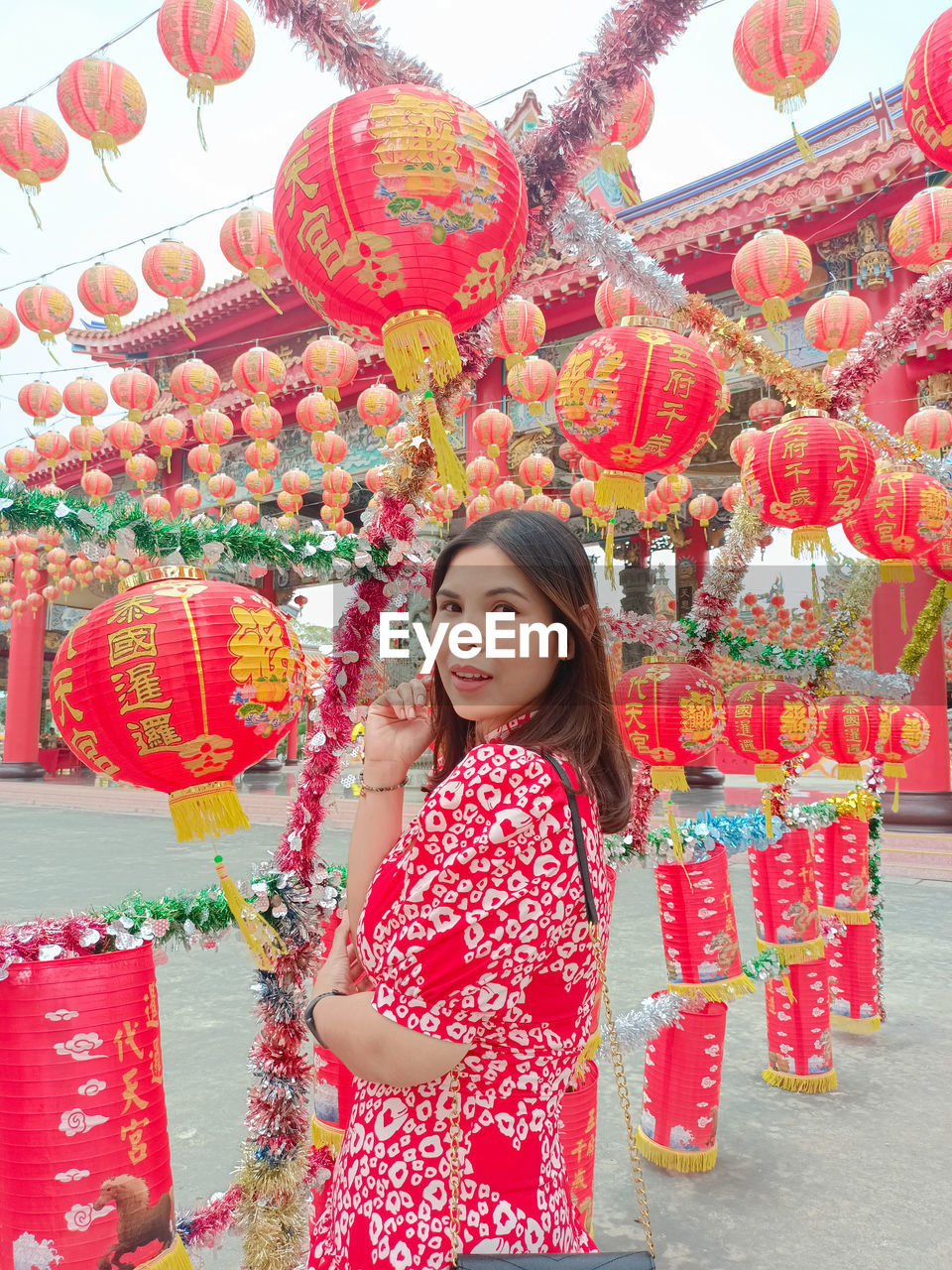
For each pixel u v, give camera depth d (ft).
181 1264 4.13
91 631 3.54
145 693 3.45
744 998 12.64
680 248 27.50
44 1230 3.74
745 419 36.81
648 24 3.96
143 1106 4.01
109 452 42.32
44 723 57.31
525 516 2.81
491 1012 2.31
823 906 11.39
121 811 37.70
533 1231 2.39
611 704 2.84
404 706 3.26
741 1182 7.46
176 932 4.26
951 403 25.98
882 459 8.75
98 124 6.75
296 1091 4.64
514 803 2.33
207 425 16.84
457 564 2.84
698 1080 7.56
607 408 5.09
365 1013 2.41
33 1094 3.75
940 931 15.96
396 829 3.18
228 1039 10.71
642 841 6.95
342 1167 2.67
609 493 5.54
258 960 4.26
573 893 2.40
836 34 5.66
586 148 4.28
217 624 3.55
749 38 5.75
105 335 44.21
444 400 4.53
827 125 27.58
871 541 7.94
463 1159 2.42
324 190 3.32
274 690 3.70
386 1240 2.41
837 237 26.99
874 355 6.76
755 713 6.96
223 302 39.65
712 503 23.50
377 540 4.49
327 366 13.69
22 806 40.50
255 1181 4.57
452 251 3.41
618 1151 8.12
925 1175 7.59
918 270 8.00
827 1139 8.25
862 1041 10.87
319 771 4.59
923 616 10.29
